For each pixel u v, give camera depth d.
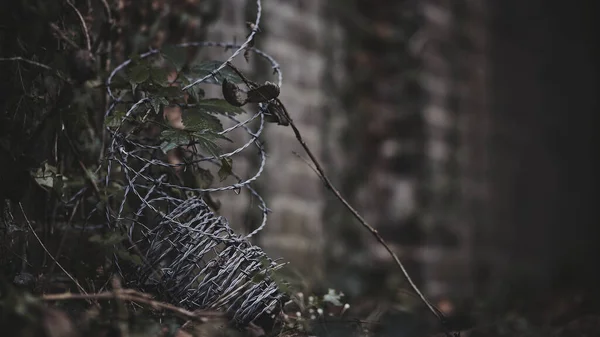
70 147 2.93
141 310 2.57
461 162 7.50
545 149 9.20
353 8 6.85
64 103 2.84
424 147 7.05
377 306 3.83
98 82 2.90
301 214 5.79
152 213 2.93
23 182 2.82
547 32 9.49
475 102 7.86
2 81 2.83
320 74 6.26
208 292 2.56
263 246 5.23
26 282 2.77
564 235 9.43
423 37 7.13
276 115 2.91
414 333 3.42
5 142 2.83
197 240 2.61
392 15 7.12
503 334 3.96
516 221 8.46
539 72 9.24
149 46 3.42
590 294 5.62
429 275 6.80
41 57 2.89
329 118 6.33
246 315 2.58
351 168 6.54
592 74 10.29
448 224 7.20
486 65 8.10
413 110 7.06
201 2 3.76
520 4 8.91
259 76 5.44
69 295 2.32
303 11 6.09
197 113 2.83
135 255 2.57
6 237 2.83
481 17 8.08
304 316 3.15
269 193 5.38
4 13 2.86
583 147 9.95
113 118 2.68
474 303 5.29
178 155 3.06
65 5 2.97
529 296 5.98
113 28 3.18
